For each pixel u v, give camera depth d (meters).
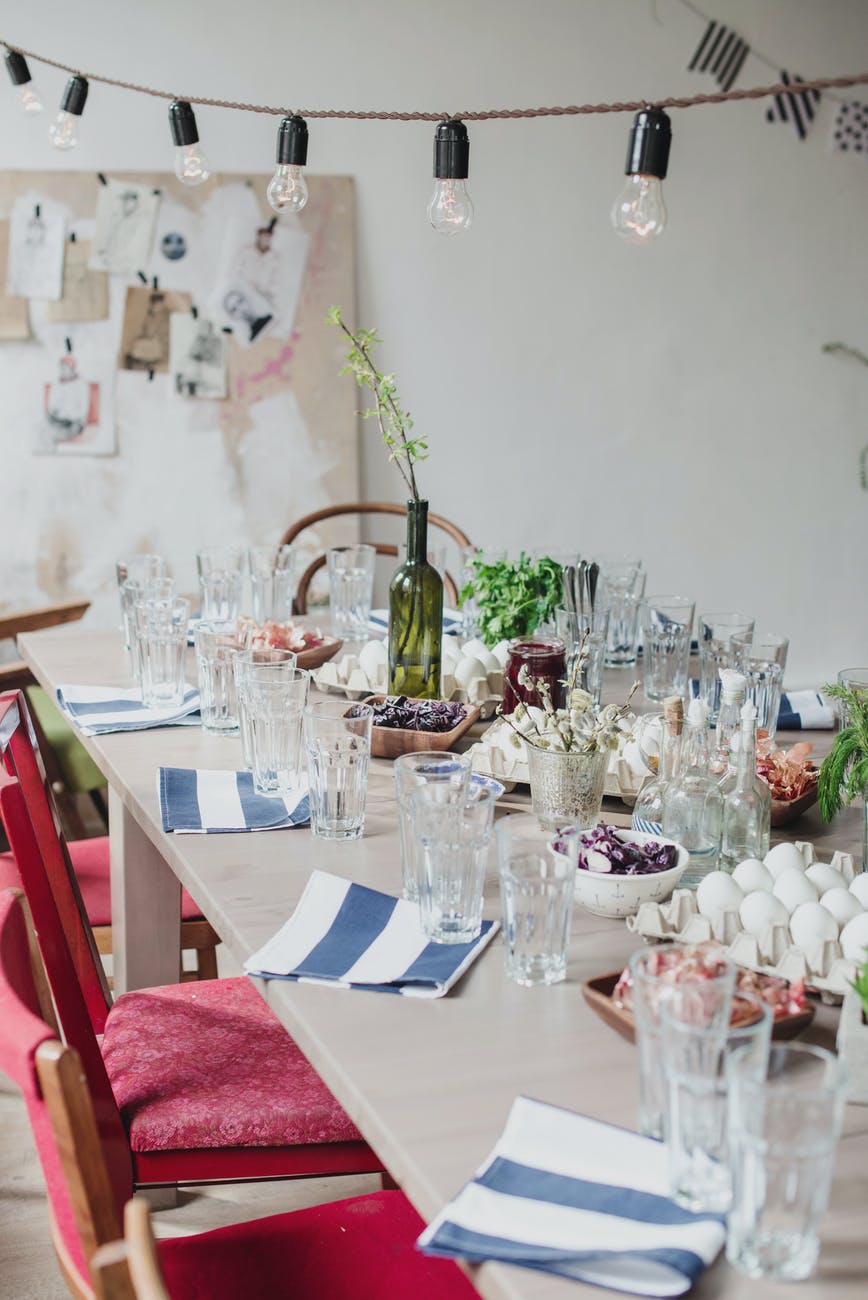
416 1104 1.01
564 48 4.19
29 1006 1.12
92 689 2.30
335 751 1.57
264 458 4.05
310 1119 1.50
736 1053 0.85
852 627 4.89
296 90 3.98
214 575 2.71
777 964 1.20
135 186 3.87
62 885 1.79
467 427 4.30
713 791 1.46
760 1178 0.81
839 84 1.28
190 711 2.16
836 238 4.59
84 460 3.93
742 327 4.54
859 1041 1.00
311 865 1.52
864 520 4.82
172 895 2.14
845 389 4.70
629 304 4.39
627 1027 1.09
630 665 2.62
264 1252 1.28
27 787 1.76
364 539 4.22
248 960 1.26
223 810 1.69
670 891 1.37
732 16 4.34
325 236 4.03
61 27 3.78
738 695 1.54
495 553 2.76
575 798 1.59
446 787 1.33
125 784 1.81
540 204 4.24
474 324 4.25
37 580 3.94
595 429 4.44
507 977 1.25
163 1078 1.56
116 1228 0.98
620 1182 0.91
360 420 4.16
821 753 2.00
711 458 4.59
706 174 4.41
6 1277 1.99
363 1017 1.16
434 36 4.07
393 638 2.08
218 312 3.97
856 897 1.30
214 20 3.88
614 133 4.27
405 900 1.41
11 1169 2.26
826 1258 0.84
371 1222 1.32
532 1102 1.00
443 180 1.79
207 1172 1.49
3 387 3.85
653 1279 0.81
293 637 2.39
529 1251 0.83
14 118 3.79
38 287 3.83
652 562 4.60
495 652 2.31
